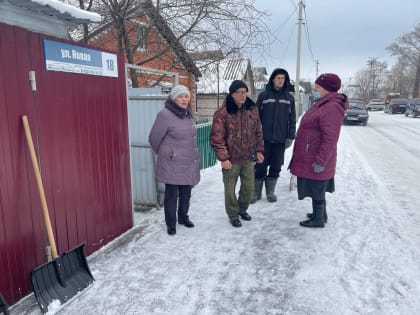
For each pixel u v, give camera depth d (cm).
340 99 335
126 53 926
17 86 240
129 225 387
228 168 370
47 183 269
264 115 444
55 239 279
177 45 900
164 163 355
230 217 391
